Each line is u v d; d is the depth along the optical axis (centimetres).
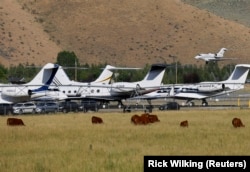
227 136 12056
